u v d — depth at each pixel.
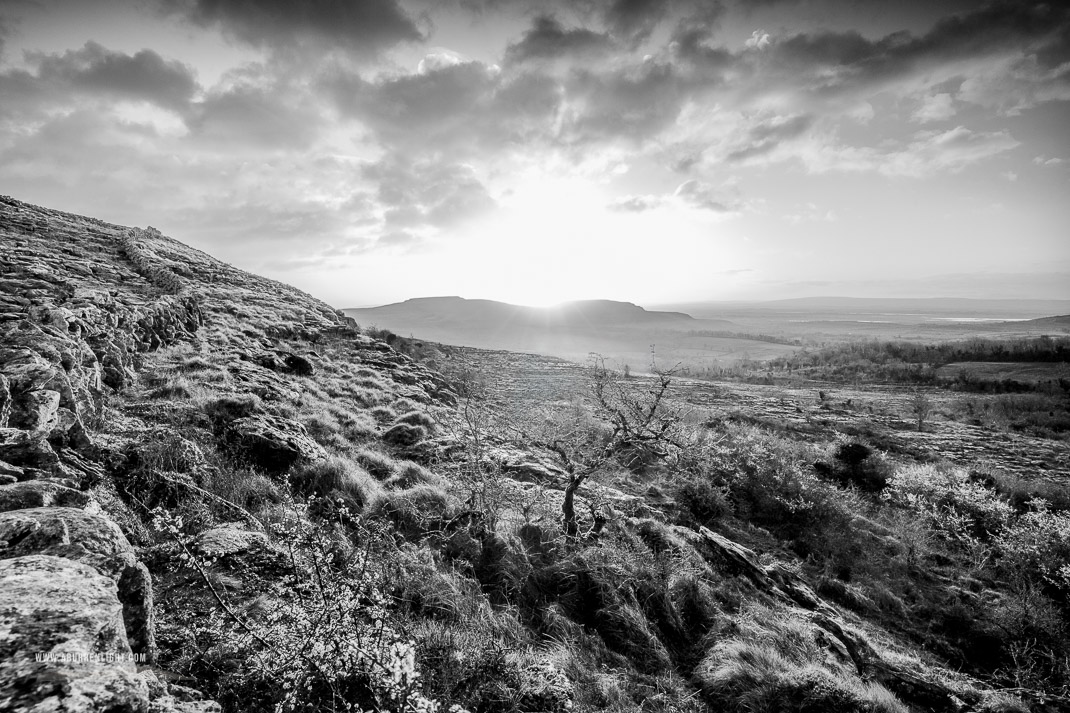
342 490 8.11
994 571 12.47
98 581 2.43
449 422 15.30
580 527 9.13
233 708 2.83
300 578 3.29
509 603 6.62
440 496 8.76
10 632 1.86
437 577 6.02
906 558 12.78
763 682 6.15
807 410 35.69
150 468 6.29
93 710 1.67
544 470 12.55
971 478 18.20
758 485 14.91
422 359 33.16
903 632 10.04
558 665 5.35
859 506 15.82
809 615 8.79
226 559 4.46
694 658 6.80
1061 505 16.42
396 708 2.70
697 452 14.42
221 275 32.38
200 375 12.64
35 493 3.79
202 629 3.10
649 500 13.31
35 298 11.22
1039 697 7.96
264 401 12.60
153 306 15.60
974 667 9.25
